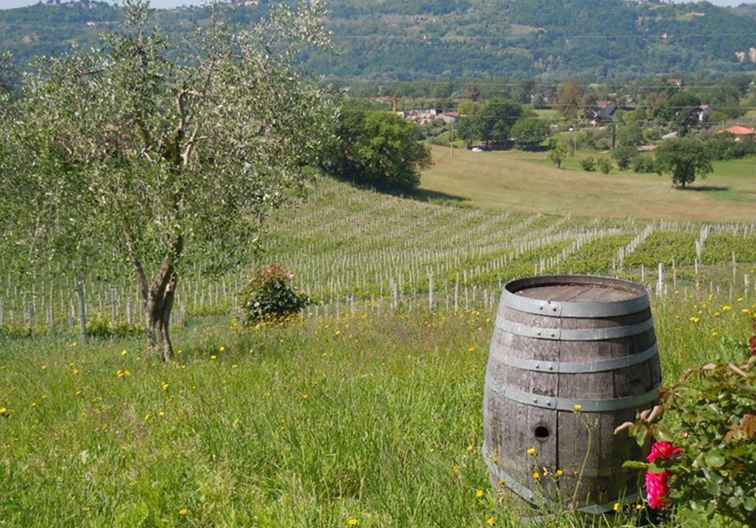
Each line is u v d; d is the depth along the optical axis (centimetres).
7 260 1398
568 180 11238
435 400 666
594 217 8112
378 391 705
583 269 3881
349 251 5375
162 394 845
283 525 456
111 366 1221
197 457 575
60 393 933
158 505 500
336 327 1470
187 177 1211
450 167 11719
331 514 466
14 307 2589
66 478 554
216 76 1241
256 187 1254
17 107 1296
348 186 8388
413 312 1817
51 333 2245
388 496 475
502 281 3678
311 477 520
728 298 1331
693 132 14375
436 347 966
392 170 9462
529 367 474
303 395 707
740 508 344
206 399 768
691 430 358
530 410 473
